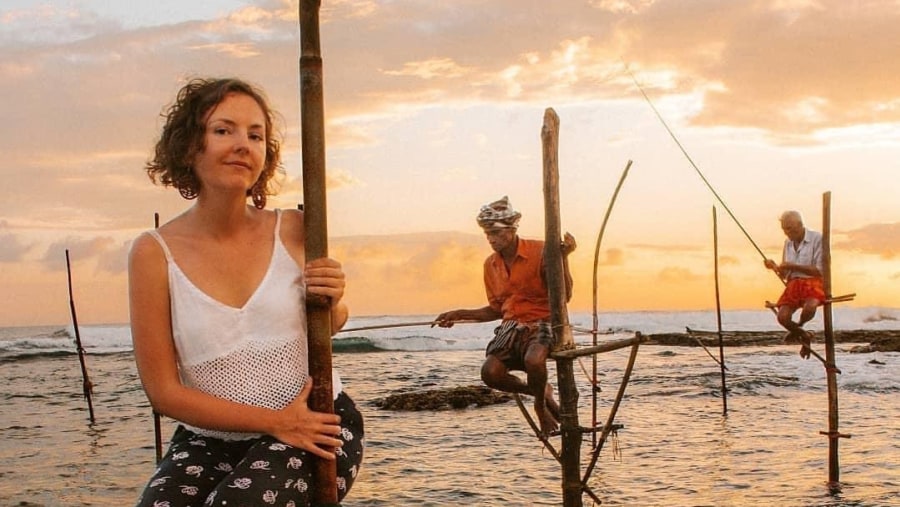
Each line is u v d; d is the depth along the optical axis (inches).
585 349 250.1
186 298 129.2
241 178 130.2
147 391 129.3
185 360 130.0
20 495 472.4
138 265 129.6
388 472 507.2
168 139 132.7
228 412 126.1
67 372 1272.1
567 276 292.8
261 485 122.0
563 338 259.4
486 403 789.9
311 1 129.6
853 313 2977.4
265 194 144.3
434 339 1761.8
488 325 2107.5
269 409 127.5
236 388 129.3
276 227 137.6
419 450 577.0
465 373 1170.0
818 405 761.0
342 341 1713.8
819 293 523.2
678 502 426.3
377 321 3080.7
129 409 842.8
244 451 133.4
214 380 129.4
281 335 131.1
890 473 477.7
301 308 133.1
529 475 495.5
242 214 135.0
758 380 938.1
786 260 546.0
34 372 1273.4
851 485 451.8
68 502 457.4
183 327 129.0
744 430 632.4
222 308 129.2
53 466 553.3
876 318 2967.5
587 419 700.7
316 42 130.4
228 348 129.1
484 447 585.9
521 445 592.1
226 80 133.3
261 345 129.9
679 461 525.0
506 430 655.1
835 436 462.3
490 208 327.0
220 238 133.8
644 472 496.1
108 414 805.2
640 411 746.2
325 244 131.2
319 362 130.1
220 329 129.0
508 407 776.9
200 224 134.1
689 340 1706.4
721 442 585.3
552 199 259.9
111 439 659.4
